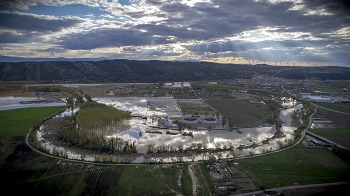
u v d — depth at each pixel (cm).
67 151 17675
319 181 13988
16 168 15300
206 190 12988
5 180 14200
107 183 13650
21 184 13838
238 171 14938
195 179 13988
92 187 13400
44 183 13838
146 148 18388
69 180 13988
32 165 15575
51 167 15275
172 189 13162
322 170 15212
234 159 16512
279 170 15138
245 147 18925
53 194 13038
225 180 13950
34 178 14312
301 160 16538
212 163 15838
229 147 18812
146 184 13500
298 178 14275
